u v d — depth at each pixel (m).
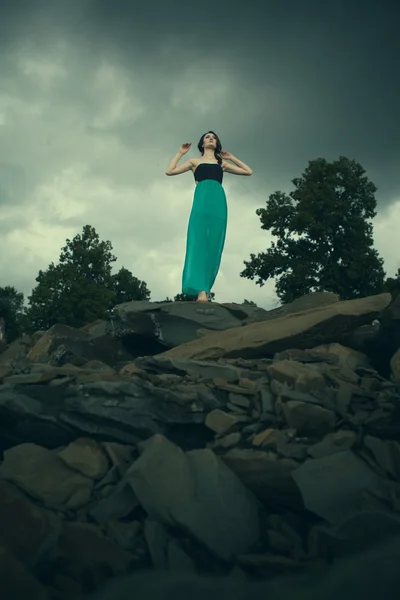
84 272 37.25
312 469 4.80
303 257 30.14
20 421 5.78
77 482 5.02
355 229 29.86
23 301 49.59
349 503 4.60
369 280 29.45
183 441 5.65
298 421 5.46
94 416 5.68
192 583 3.80
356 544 4.15
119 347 8.84
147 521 4.38
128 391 5.79
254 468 5.02
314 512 4.56
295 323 7.64
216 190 9.95
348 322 7.66
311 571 4.00
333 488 4.68
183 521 4.36
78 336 8.78
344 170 30.53
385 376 7.48
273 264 30.23
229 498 4.62
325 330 7.63
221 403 5.89
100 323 10.24
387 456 5.12
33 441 5.81
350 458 4.89
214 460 4.80
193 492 4.57
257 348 7.57
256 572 4.14
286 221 30.66
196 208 9.87
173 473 4.63
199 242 9.70
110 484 5.04
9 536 4.05
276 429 5.46
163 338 8.63
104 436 5.65
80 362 8.12
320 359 7.14
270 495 4.98
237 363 6.91
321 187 30.05
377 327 7.89
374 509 4.35
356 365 7.28
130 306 8.81
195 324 8.80
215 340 7.84
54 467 5.10
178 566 4.09
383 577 3.38
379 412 5.59
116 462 5.20
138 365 6.72
